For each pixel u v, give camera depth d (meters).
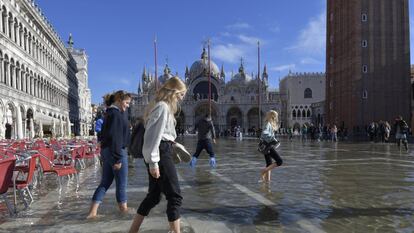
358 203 9.91
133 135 7.30
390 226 7.71
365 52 60.47
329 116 72.31
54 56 74.38
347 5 63.91
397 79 60.38
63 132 65.19
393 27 60.66
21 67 50.19
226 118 144.50
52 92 70.75
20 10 51.19
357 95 60.16
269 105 143.12
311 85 141.50
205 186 12.78
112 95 9.12
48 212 9.28
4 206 10.05
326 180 13.89
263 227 7.72
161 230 7.55
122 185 9.18
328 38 73.44
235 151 32.19
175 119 7.12
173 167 6.63
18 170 10.73
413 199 10.40
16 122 46.75
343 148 33.69
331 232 7.33
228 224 7.98
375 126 47.91
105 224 8.12
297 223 7.98
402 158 22.67
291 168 17.67
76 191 12.22
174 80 6.81
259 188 12.29
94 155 19.78
